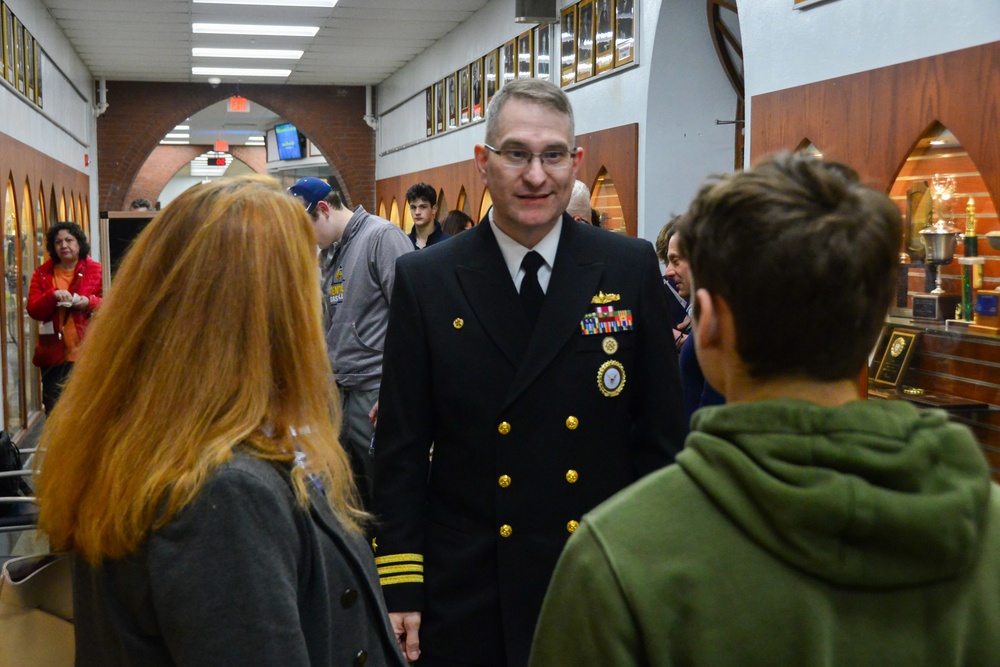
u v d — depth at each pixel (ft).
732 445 3.15
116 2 40.65
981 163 14.58
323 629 4.36
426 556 7.11
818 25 18.66
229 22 45.39
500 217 7.07
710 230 3.32
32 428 31.27
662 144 27.55
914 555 2.98
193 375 4.24
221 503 4.00
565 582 3.26
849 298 3.14
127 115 63.93
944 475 3.07
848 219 3.14
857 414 3.11
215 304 4.33
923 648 3.05
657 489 3.28
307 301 4.56
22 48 33.40
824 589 3.05
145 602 4.08
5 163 28.40
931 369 16.02
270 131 98.27
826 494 2.93
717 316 3.40
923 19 15.83
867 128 17.21
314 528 4.34
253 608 3.95
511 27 38.96
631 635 3.11
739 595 3.06
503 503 6.83
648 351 7.09
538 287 7.09
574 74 32.76
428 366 7.13
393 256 14.19
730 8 25.70
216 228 4.42
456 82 47.16
